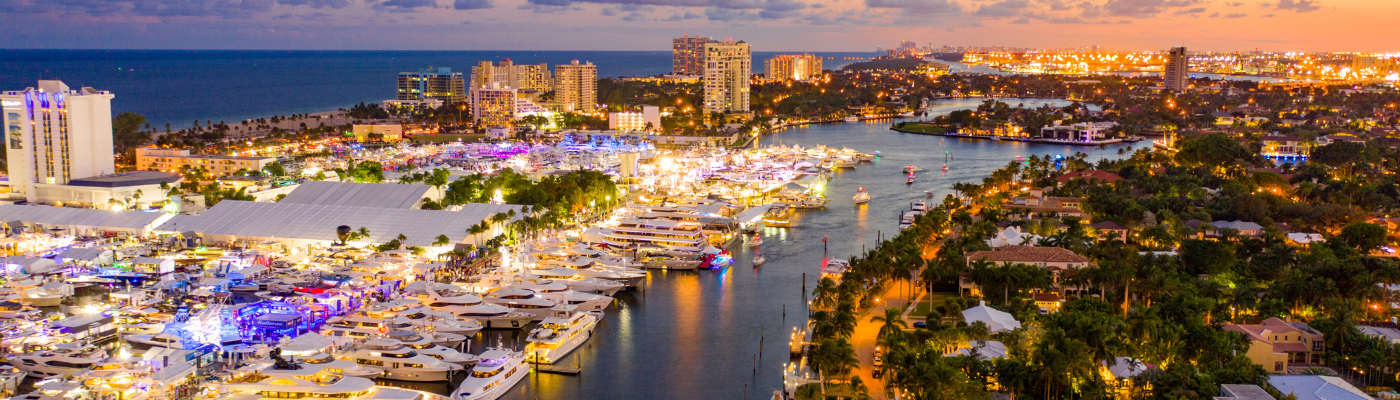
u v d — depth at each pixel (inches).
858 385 7647.6
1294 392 7096.5
